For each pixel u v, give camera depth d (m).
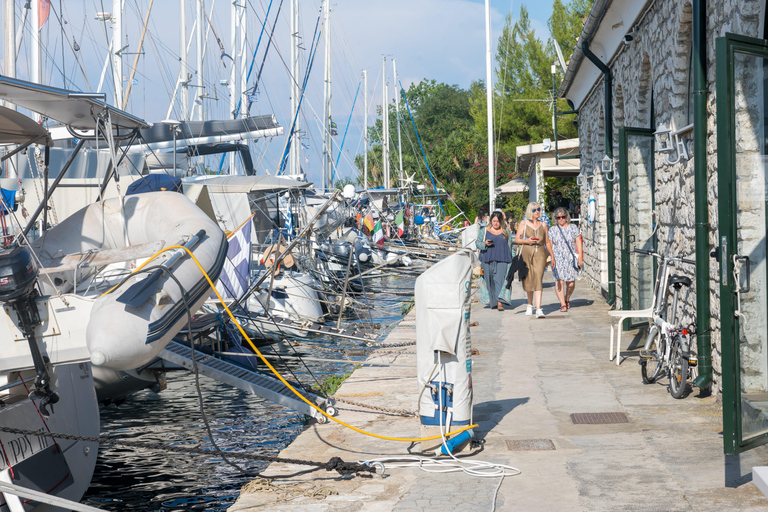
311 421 7.00
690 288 7.71
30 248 5.20
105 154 15.02
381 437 5.84
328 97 38.94
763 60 5.23
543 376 8.16
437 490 4.79
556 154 24.91
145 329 4.77
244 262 11.88
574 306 14.05
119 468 7.21
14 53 14.23
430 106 84.62
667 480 4.78
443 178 69.44
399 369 9.26
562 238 13.02
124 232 6.12
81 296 5.02
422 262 27.69
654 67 9.77
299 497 4.76
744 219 4.97
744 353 4.91
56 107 7.04
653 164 10.69
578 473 4.99
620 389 7.39
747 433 4.91
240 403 9.70
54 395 5.52
